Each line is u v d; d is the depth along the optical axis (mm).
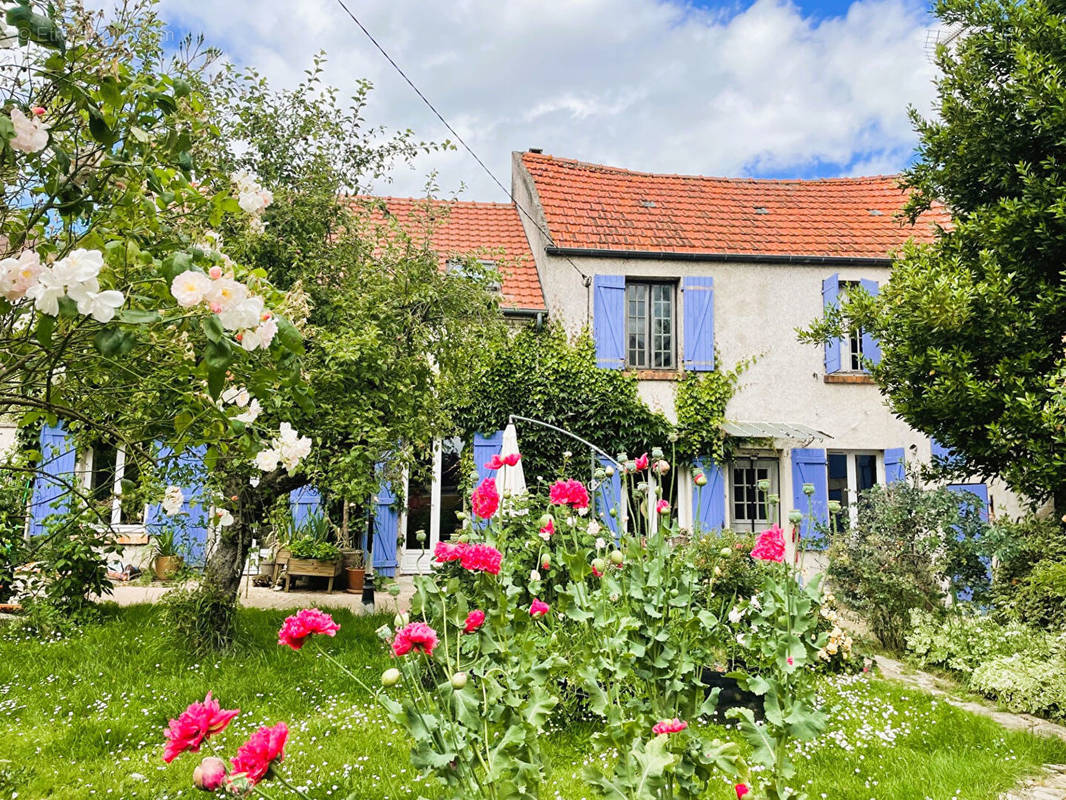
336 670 6227
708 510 11617
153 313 2027
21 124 2121
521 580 5523
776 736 2461
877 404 12375
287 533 10625
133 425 3635
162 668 6094
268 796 1726
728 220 13562
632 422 11484
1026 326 7406
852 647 7504
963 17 8516
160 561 10594
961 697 7020
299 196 7438
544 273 12250
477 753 2293
